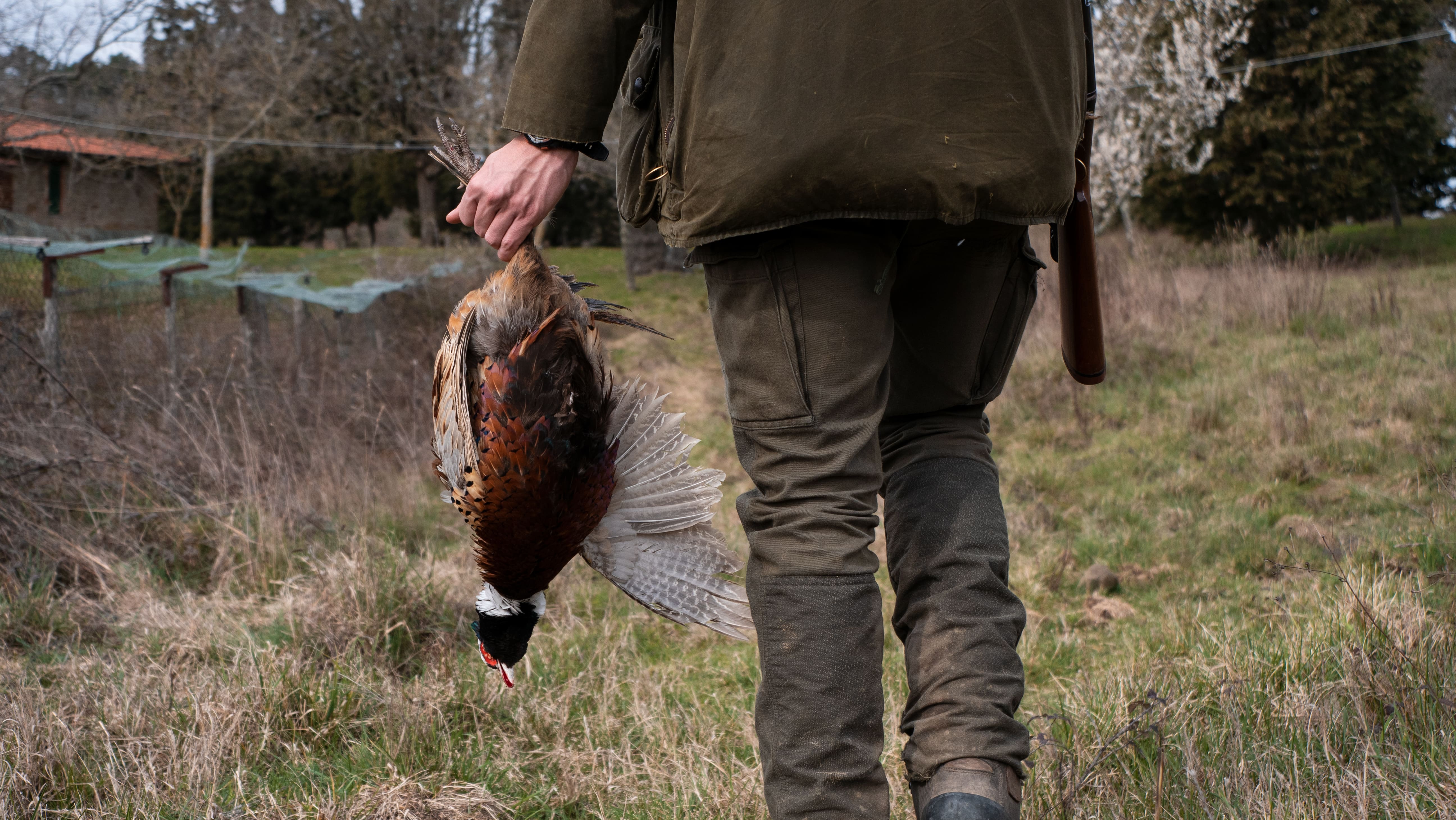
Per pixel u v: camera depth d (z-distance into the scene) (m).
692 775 2.53
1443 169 25.94
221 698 2.92
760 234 1.50
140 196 29.55
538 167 1.55
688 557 2.29
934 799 1.44
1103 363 2.10
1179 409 6.94
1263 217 20.20
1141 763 2.37
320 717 2.94
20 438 4.74
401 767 2.69
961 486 1.68
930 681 1.54
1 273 6.34
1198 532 4.69
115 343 6.70
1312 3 19.78
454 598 3.93
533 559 2.00
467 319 1.81
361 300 8.33
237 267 9.07
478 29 26.89
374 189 32.84
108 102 22.53
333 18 28.44
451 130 1.72
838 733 1.46
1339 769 2.15
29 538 4.24
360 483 5.62
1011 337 1.79
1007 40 1.41
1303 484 5.35
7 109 16.80
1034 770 2.31
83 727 2.80
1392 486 5.01
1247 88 19.72
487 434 1.81
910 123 1.39
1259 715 2.47
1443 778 2.06
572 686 3.15
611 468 2.06
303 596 3.91
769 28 1.39
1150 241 21.47
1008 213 1.45
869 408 1.53
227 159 27.45
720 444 7.45
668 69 1.56
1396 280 11.95
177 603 4.09
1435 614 2.98
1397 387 6.61
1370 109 19.69
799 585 1.48
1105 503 5.29
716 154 1.43
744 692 3.22
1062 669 3.30
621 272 19.61
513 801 2.55
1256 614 3.58
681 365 10.79
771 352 1.52
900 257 1.66
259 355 7.07
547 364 1.79
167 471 5.11
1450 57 25.39
